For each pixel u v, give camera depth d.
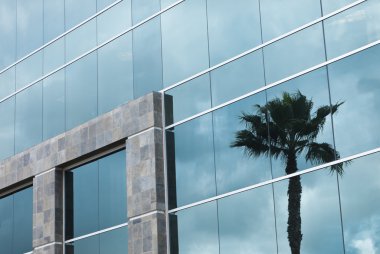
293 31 21.11
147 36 25.45
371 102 18.92
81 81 27.62
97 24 27.52
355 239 18.62
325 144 19.73
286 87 21.02
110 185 25.53
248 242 21.02
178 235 22.83
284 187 20.44
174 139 23.70
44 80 29.31
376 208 18.33
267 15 21.94
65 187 27.27
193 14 24.09
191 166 23.00
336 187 19.23
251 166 21.41
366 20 19.44
